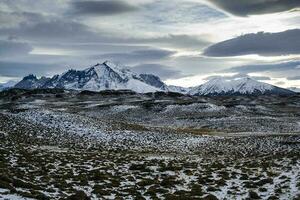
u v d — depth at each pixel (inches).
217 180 1370.6
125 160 1782.7
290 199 1104.2
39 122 2760.8
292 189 1222.9
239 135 3388.3
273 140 2736.2
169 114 5782.5
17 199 883.4
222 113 5703.7
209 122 4793.3
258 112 5885.8
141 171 1539.1
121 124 3284.9
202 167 1678.2
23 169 1327.5
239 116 5073.8
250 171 1563.7
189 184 1328.7
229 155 2220.7
